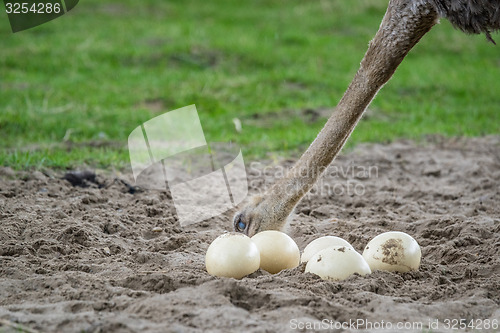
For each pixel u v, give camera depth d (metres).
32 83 40.31
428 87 42.84
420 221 21.17
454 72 46.59
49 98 37.31
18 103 35.88
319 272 15.62
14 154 27.31
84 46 47.69
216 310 13.56
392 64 18.09
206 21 57.41
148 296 14.52
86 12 57.22
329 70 46.00
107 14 57.22
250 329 12.90
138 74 43.41
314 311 13.73
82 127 32.88
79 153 28.56
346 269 15.53
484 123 36.19
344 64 47.31
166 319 13.34
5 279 15.59
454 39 54.56
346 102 18.28
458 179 27.59
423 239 19.77
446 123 36.22
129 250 18.66
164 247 18.98
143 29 53.06
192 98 39.00
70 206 21.67
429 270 16.91
